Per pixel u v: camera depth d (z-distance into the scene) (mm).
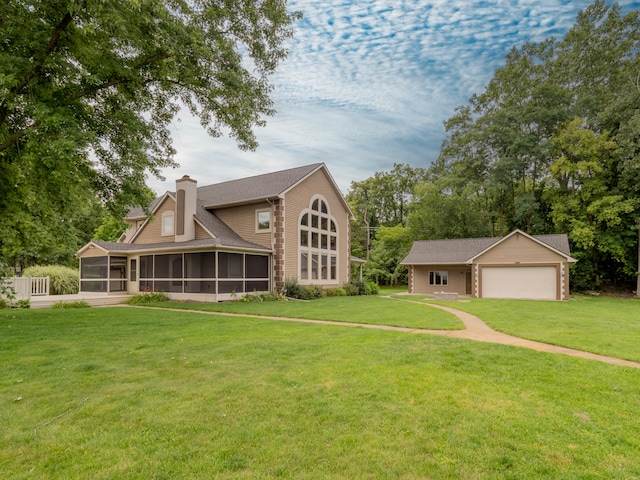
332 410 4121
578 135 29047
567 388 4926
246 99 11734
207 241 18609
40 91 9500
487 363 6094
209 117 12836
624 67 31234
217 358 6398
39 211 14352
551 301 20969
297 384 4984
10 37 8734
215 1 11172
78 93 10055
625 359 6699
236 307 15188
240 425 3758
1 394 4637
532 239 24562
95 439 3465
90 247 21906
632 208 26219
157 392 4695
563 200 31141
